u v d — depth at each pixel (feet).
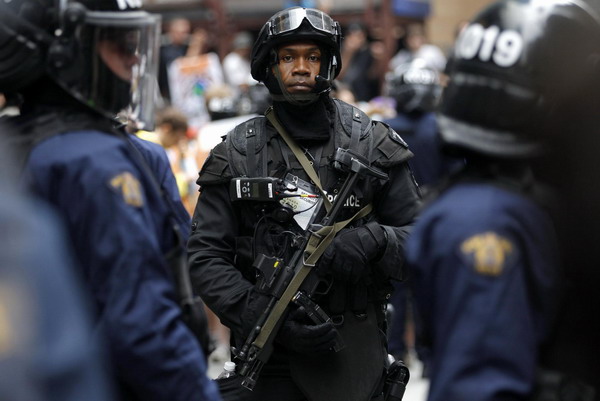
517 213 27.17
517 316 26.35
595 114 27.91
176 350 29.58
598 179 27.78
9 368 17.15
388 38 175.63
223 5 168.86
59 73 31.63
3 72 31.45
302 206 45.24
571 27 27.73
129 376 29.27
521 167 28.35
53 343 18.12
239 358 44.96
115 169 30.25
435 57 168.86
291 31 45.06
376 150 46.44
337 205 44.91
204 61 123.95
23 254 17.89
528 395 26.45
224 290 44.86
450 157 29.53
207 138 89.04
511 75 27.68
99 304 29.43
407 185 47.01
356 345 45.14
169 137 88.74
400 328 78.95
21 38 31.27
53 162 30.17
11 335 17.25
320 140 46.14
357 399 44.73
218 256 45.75
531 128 27.91
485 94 27.99
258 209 45.62
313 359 44.65
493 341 26.18
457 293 26.66
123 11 32.76
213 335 96.32
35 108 32.27
